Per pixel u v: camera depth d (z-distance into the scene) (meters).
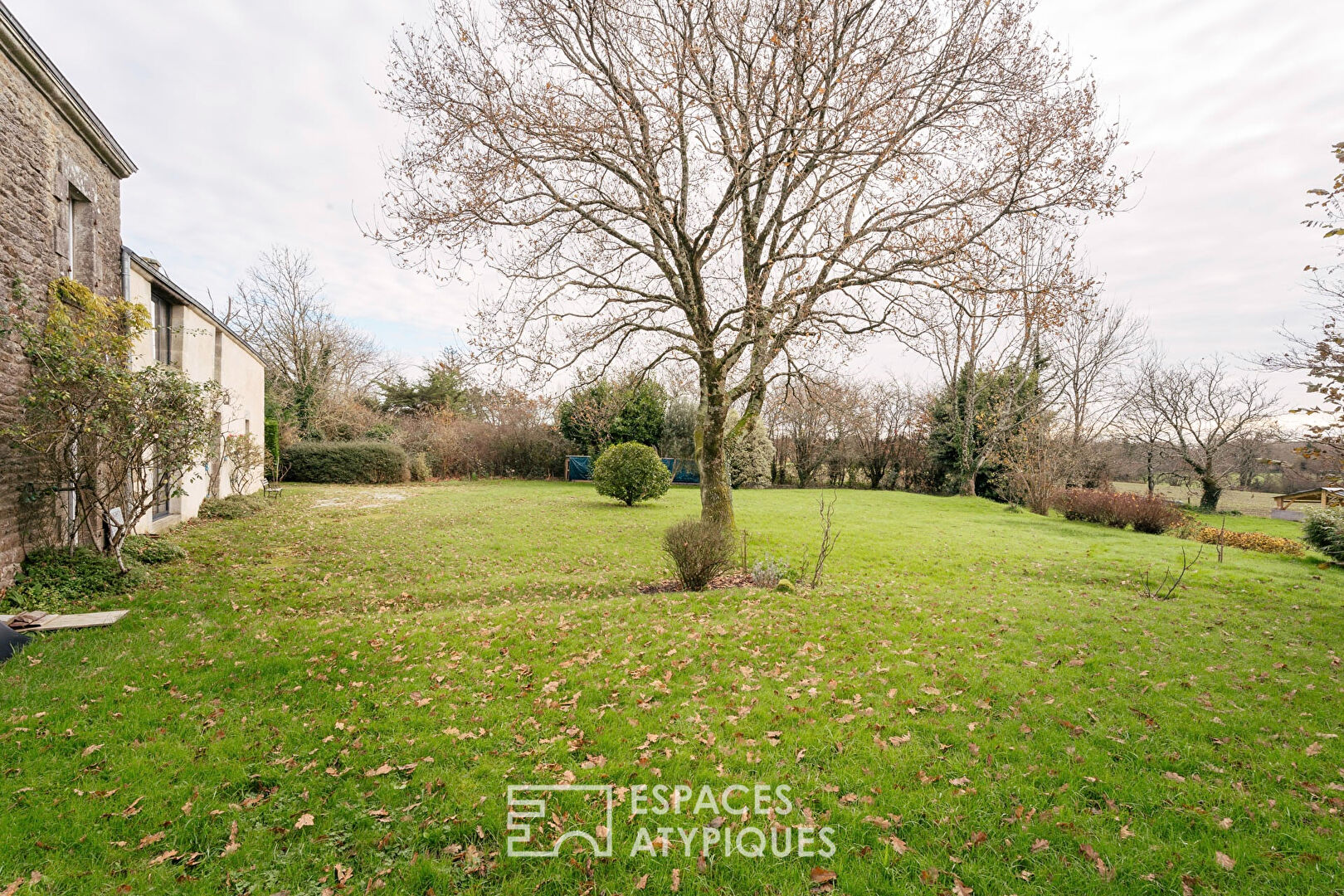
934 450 28.55
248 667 5.03
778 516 16.59
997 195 8.96
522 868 2.81
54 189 7.35
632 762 3.74
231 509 13.66
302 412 28.16
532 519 14.84
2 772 3.39
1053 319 8.49
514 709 4.44
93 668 4.89
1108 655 5.66
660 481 18.14
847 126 8.32
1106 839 2.99
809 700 4.62
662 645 5.80
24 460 6.80
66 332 6.84
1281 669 5.35
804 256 8.84
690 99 8.44
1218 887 2.68
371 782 3.46
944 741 4.00
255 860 2.82
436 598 7.88
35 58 6.58
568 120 8.70
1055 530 15.56
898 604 7.46
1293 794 3.35
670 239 9.84
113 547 7.46
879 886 2.69
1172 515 15.89
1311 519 11.34
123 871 2.73
